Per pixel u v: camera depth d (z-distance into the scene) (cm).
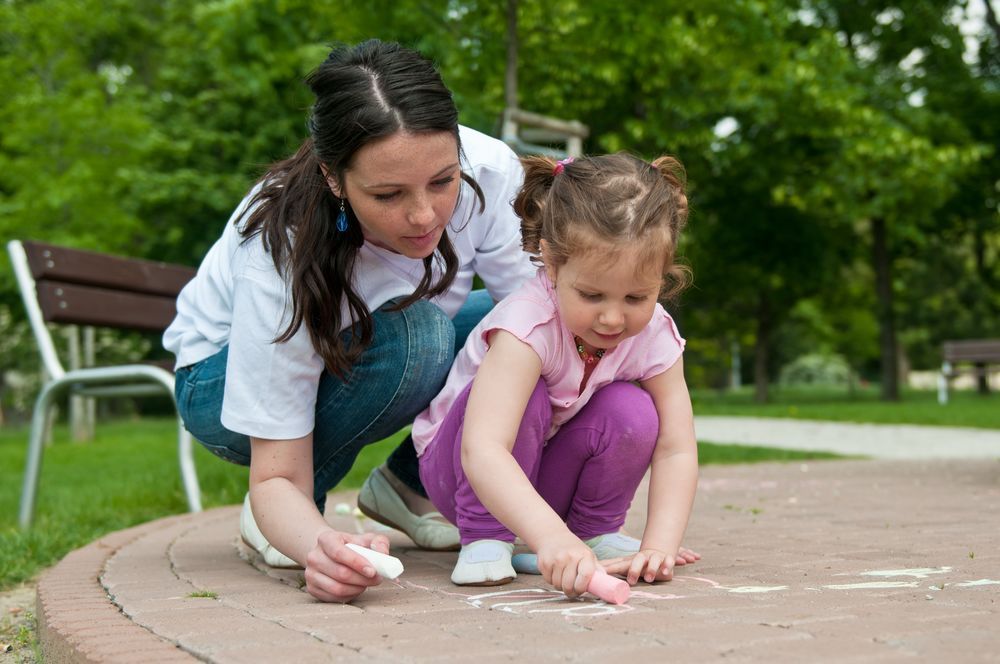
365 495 289
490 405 212
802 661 138
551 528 196
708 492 465
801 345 3250
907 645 146
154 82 1983
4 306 1742
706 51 1095
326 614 187
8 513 487
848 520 339
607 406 226
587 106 1140
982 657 139
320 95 198
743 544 278
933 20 1864
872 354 2673
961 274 2486
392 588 217
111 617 196
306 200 221
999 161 1942
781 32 1452
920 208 1716
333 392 249
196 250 1702
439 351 250
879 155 1485
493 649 152
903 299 2484
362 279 238
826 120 1499
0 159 1183
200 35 1805
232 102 1709
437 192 200
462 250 252
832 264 1972
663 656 143
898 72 1839
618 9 788
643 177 205
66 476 689
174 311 456
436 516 282
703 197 1761
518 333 214
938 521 331
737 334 2366
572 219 200
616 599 184
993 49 1980
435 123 193
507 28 760
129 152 1245
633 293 200
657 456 232
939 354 2920
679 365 236
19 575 319
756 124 1598
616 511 240
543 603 193
